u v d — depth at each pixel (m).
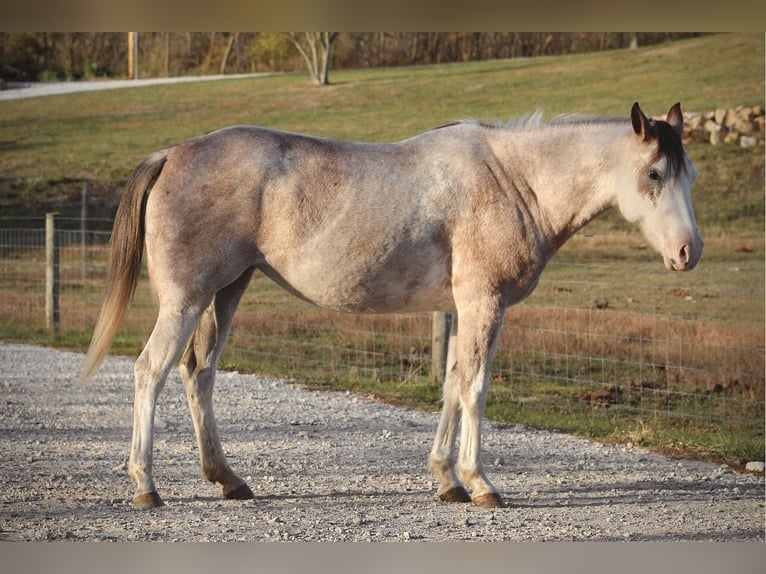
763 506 6.61
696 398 10.09
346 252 6.13
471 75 48.88
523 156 6.43
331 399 10.28
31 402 9.80
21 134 39.50
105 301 6.15
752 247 23.23
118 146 37.66
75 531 5.54
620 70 45.75
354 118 41.66
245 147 6.11
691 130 34.00
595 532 5.81
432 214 6.18
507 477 7.32
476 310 6.19
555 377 11.09
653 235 6.30
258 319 14.53
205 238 5.98
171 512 6.02
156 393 6.02
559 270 20.84
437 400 10.25
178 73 56.12
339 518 5.98
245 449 8.02
